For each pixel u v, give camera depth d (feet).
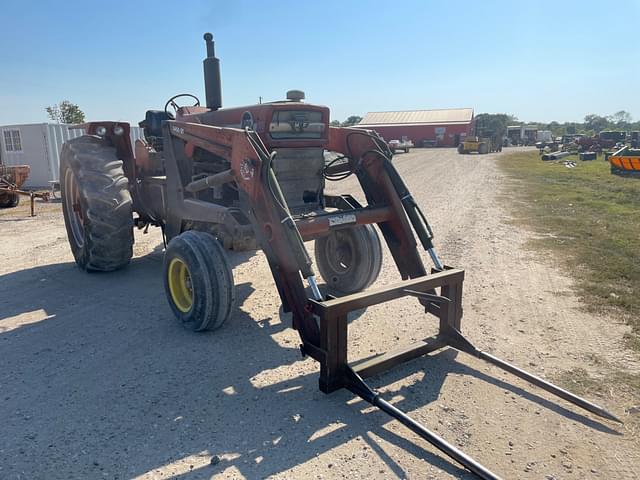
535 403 10.13
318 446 8.73
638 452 8.62
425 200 40.06
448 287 12.16
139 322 14.43
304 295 11.16
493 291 17.06
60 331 13.82
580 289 17.06
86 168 17.80
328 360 10.14
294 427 9.30
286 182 14.79
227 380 11.06
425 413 9.73
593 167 75.51
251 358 12.15
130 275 19.20
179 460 8.36
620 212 32.14
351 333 13.61
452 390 10.63
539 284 17.71
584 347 12.64
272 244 11.73
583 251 21.95
